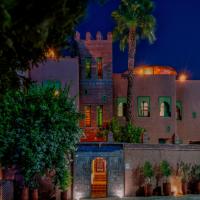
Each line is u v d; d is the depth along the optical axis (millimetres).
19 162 27281
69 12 8391
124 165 33031
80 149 32312
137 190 33156
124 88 41625
